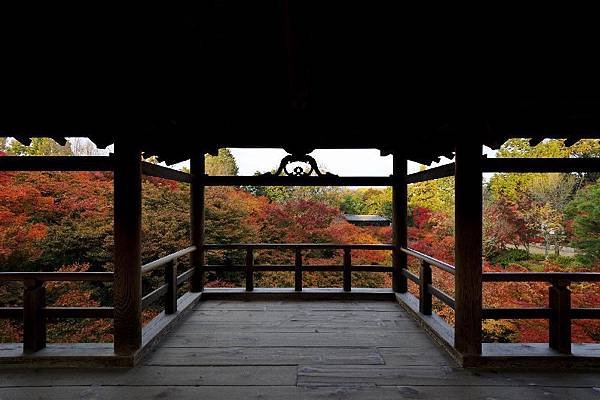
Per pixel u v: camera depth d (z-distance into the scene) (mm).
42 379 2822
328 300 5316
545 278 3107
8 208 7227
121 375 2900
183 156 4789
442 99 2879
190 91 2822
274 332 3947
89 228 7992
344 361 3193
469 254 3088
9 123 3016
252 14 1888
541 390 2678
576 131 3143
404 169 5309
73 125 3068
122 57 2281
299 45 1978
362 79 2629
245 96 3016
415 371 2990
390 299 5305
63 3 1835
